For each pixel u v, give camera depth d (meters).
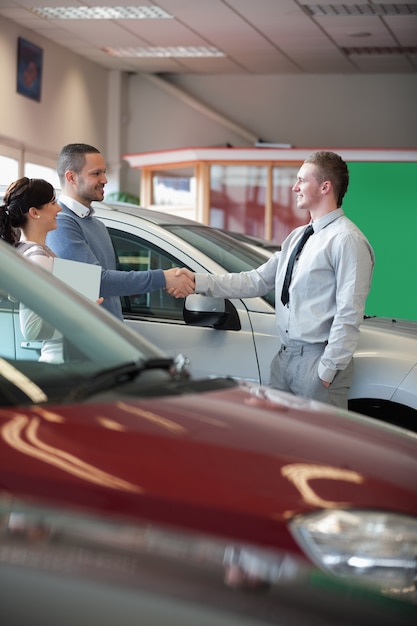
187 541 1.45
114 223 4.71
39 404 1.77
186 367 2.26
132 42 14.70
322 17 12.81
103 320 2.30
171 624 1.37
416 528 1.60
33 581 1.42
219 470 1.58
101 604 1.39
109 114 16.80
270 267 4.14
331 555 1.48
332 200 3.93
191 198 12.43
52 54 14.84
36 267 2.37
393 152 10.32
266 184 12.09
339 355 3.84
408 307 10.18
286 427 1.90
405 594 1.50
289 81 16.88
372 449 1.91
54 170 15.29
